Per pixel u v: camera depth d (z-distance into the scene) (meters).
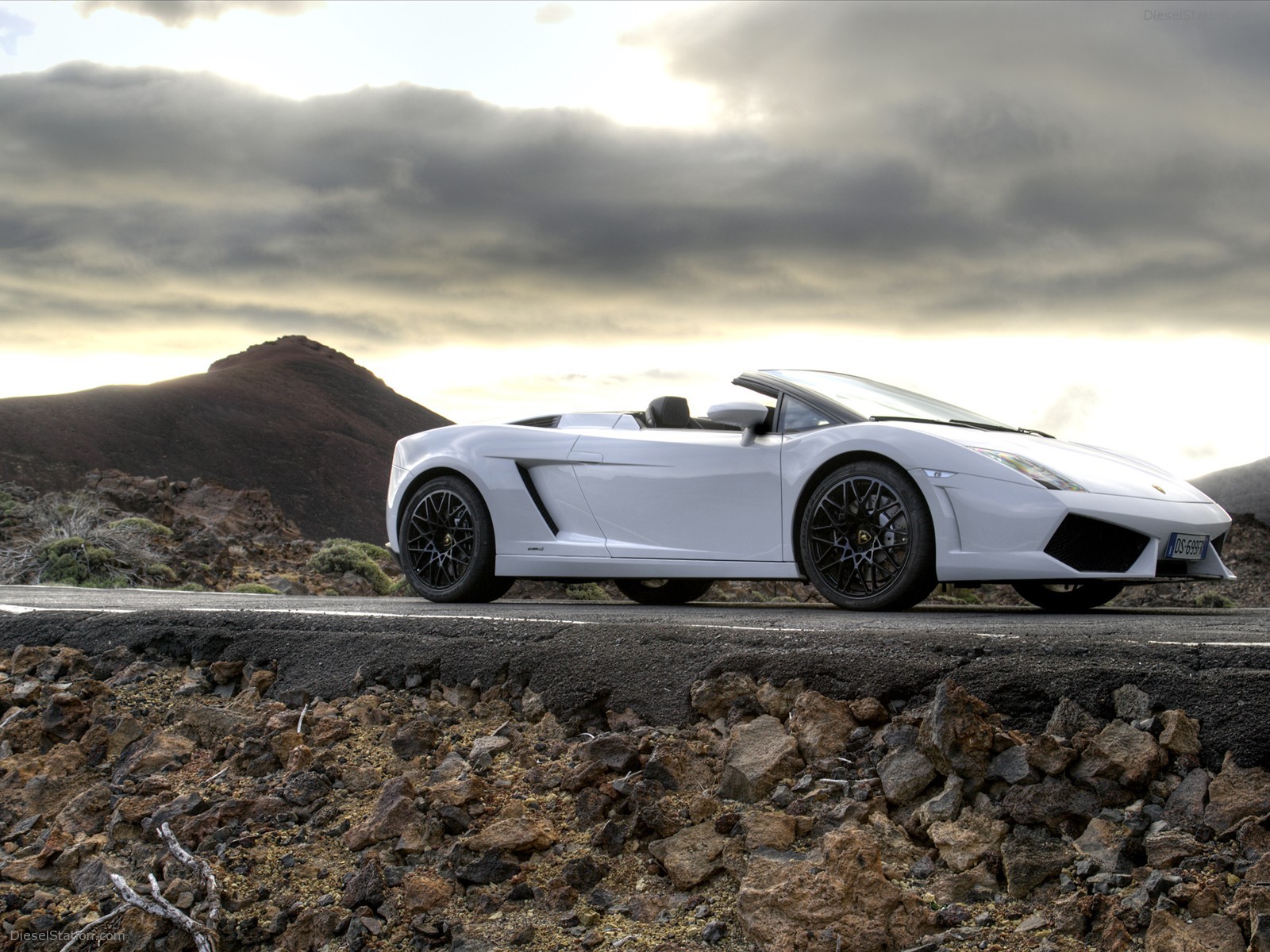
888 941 1.83
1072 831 2.01
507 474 5.49
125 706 3.26
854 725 2.42
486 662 3.06
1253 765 2.00
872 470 4.41
